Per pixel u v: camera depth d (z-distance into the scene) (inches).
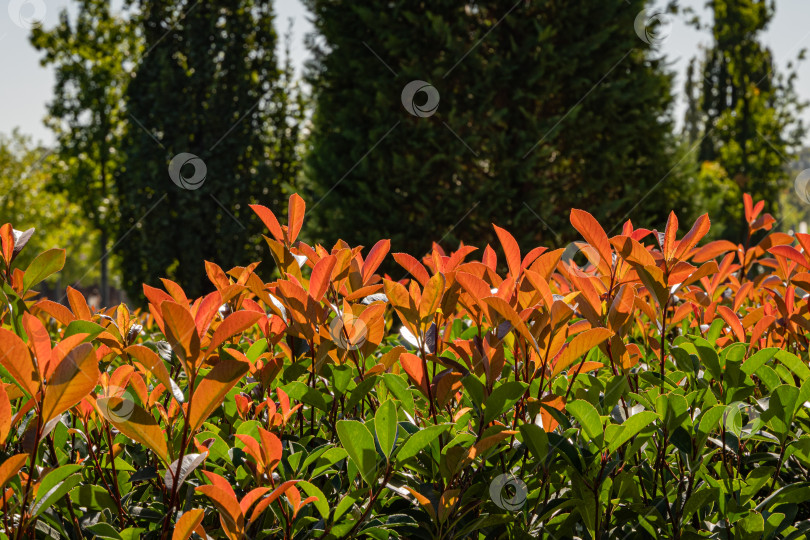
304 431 56.0
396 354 54.9
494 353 44.7
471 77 352.5
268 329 58.0
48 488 37.0
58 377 33.6
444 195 345.7
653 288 47.9
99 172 665.0
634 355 55.2
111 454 43.2
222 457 45.6
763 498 50.5
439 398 47.6
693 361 53.5
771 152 516.4
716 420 44.3
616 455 45.9
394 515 42.7
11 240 54.6
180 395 38.6
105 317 56.0
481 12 362.0
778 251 60.4
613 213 358.3
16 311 47.6
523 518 43.6
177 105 494.6
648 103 371.9
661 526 43.7
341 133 376.5
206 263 56.5
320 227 377.4
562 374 50.3
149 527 43.3
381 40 365.7
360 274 60.4
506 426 47.6
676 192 366.6
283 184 502.0
